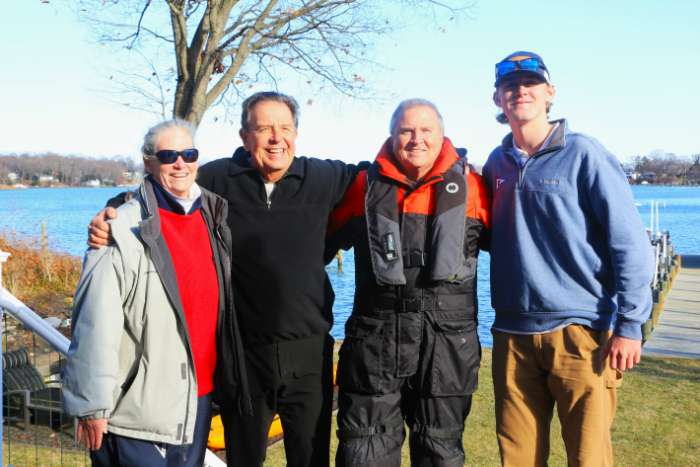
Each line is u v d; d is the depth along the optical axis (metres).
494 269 3.29
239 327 3.18
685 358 8.59
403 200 3.18
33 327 3.65
